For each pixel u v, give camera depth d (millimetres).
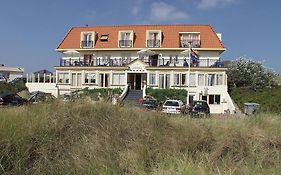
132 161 7473
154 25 56938
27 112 8719
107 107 9828
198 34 54250
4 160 6527
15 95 30516
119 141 8398
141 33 56312
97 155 7520
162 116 10398
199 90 44969
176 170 6574
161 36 54562
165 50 53562
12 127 7457
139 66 49812
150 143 8742
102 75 50969
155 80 49188
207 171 6547
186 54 51688
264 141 9430
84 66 51219
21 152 6812
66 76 51781
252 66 51188
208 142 9164
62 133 8172
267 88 45750
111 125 9008
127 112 10164
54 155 7223
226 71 47844
